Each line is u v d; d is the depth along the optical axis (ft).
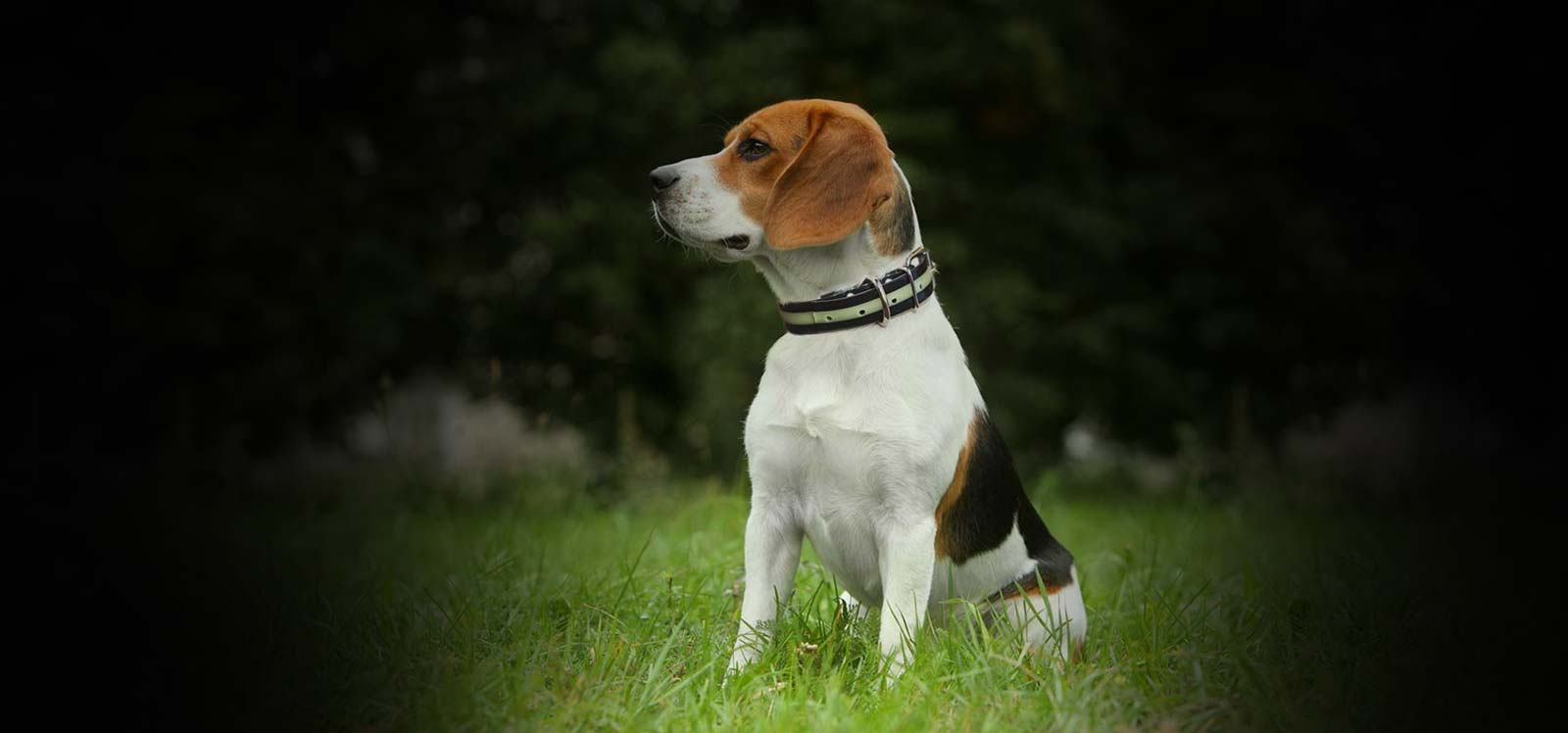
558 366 42.14
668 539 21.71
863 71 41.98
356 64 40.32
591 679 12.67
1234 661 13.28
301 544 22.30
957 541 13.85
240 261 37.58
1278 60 47.34
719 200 13.75
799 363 13.46
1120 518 29.96
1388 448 46.91
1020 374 41.83
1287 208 43.78
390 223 40.19
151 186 36.78
